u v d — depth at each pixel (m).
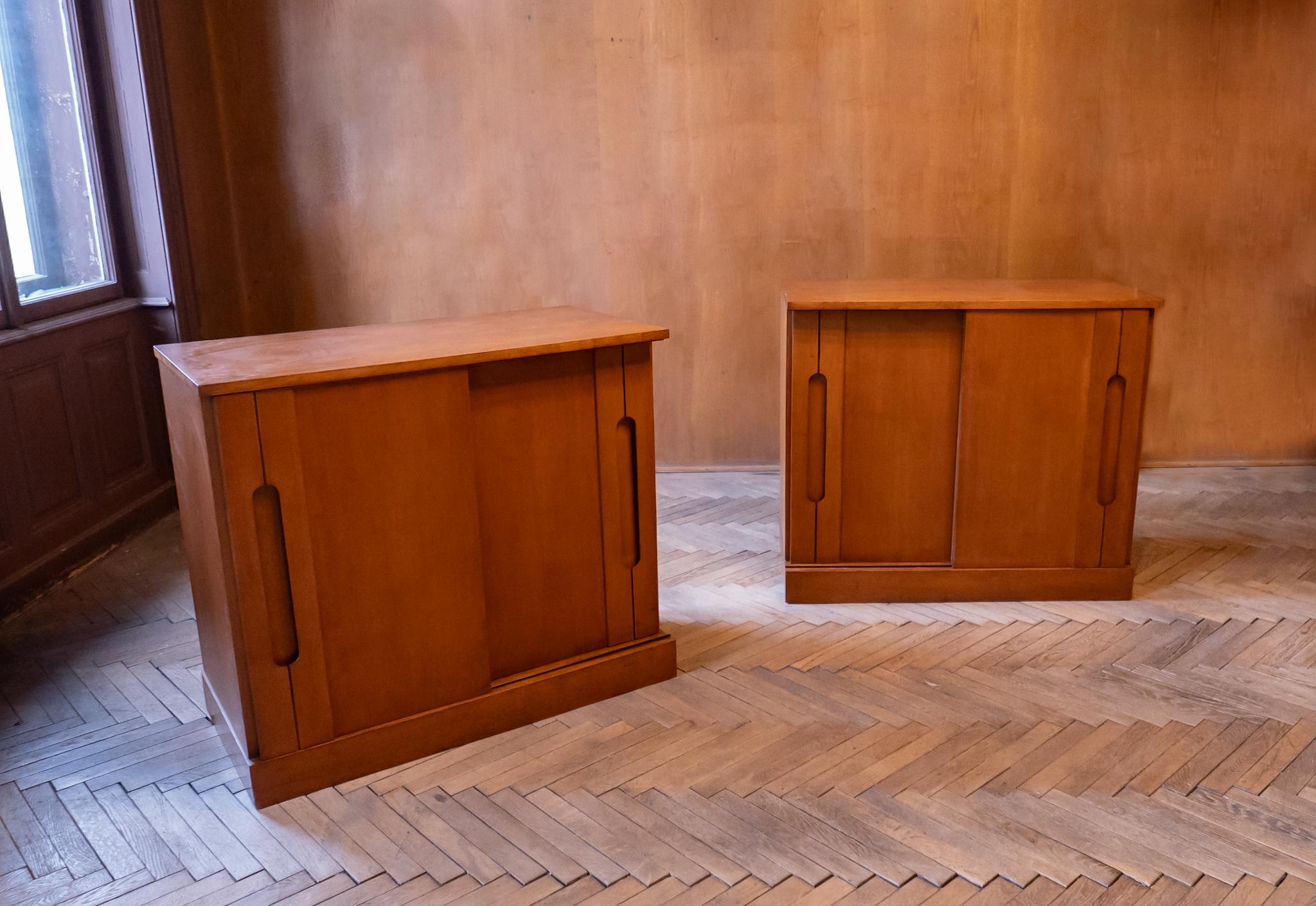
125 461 4.53
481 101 4.84
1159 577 3.81
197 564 2.78
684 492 4.89
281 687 2.56
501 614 2.89
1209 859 2.32
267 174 4.96
